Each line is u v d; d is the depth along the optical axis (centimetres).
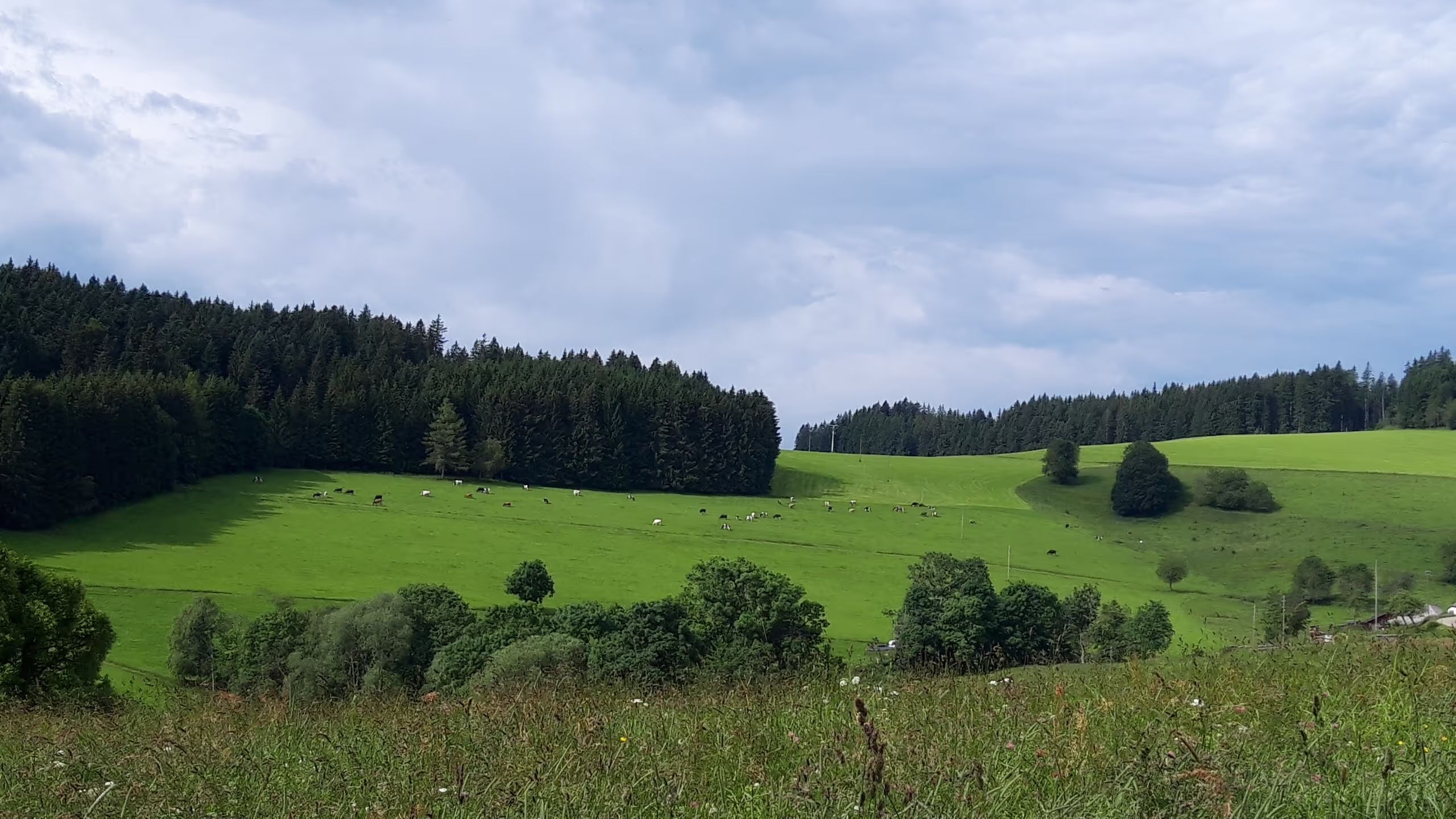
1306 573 9706
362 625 5109
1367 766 662
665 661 4881
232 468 13825
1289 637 1409
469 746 845
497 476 15812
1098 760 696
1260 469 15788
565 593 8825
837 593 9325
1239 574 11125
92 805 690
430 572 9412
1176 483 15438
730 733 868
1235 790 606
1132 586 10462
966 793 618
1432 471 15450
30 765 885
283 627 5347
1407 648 1133
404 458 15800
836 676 1284
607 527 12300
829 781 655
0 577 3381
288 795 736
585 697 1120
